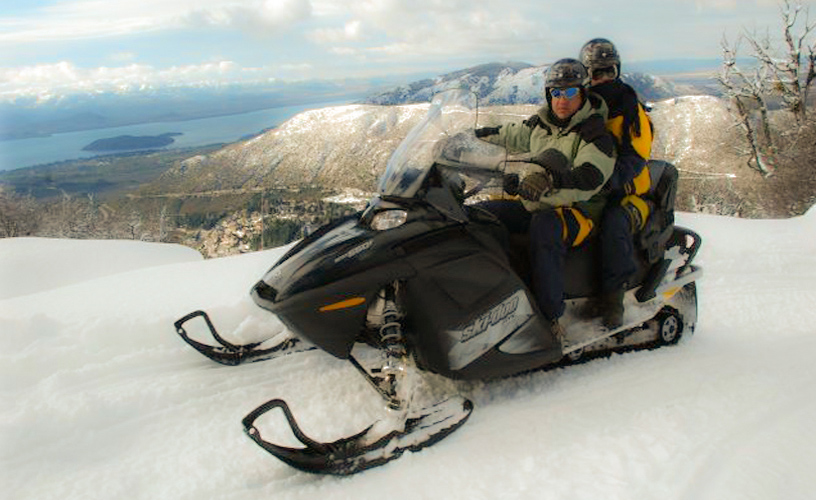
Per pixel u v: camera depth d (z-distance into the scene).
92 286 6.15
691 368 4.13
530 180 3.59
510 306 3.58
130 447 3.18
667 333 4.61
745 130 29.95
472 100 3.89
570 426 3.34
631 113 3.86
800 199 26.94
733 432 3.15
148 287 6.01
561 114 3.84
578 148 3.80
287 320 3.22
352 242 3.38
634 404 3.58
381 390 3.22
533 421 3.41
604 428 3.28
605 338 4.28
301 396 3.76
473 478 2.85
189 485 2.82
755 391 3.71
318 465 2.85
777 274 6.49
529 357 3.69
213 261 7.15
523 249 3.81
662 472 2.78
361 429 3.38
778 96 29.73
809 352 4.46
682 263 4.66
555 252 3.68
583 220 3.80
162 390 3.70
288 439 3.26
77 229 35.97
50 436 3.21
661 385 3.84
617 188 3.96
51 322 4.51
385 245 3.33
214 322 4.63
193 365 4.16
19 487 2.81
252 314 4.79
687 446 3.01
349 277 3.19
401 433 3.11
